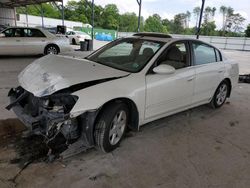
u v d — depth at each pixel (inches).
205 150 128.0
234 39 1288.1
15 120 145.7
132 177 101.0
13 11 1232.2
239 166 115.3
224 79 189.2
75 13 2434.8
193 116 176.7
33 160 107.2
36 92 105.7
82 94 103.4
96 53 159.3
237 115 185.3
